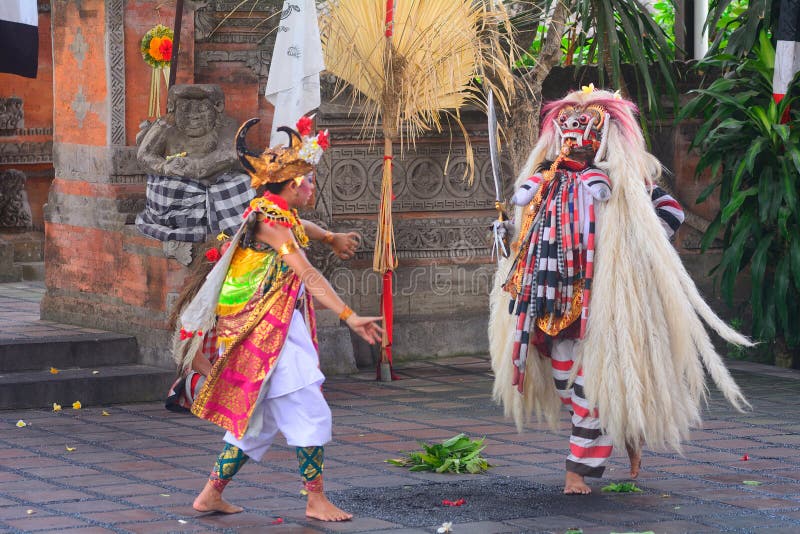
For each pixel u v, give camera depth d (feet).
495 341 24.40
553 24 37.17
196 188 33.42
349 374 37.68
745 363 40.52
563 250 22.88
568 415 31.24
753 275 37.42
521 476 24.58
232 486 23.65
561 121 23.89
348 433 28.89
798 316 38.52
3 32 32.53
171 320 22.33
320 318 37.65
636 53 38.37
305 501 22.44
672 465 25.67
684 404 22.95
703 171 42.06
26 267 50.78
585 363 22.43
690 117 40.45
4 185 50.78
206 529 20.42
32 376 32.78
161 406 32.63
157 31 34.68
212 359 22.65
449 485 23.71
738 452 26.99
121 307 36.01
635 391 22.08
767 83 38.42
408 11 35.96
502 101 36.35
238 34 35.32
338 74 36.58
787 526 20.71
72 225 38.04
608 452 22.94
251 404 20.67
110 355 34.86
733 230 38.93
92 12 35.88
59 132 38.47
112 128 35.47
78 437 28.45
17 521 20.80
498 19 36.65
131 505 22.04
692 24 46.11
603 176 22.86
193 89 33.14
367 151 38.88
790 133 37.14
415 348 39.91
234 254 21.34
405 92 36.11
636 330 22.25
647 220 22.68
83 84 36.83
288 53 33.32
